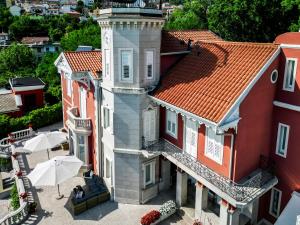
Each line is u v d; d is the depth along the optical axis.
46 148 32.00
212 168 21.72
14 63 83.19
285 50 20.11
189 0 92.44
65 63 30.84
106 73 25.92
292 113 20.25
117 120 25.33
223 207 20.86
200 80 23.00
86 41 75.19
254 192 19.66
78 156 31.91
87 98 30.47
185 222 24.73
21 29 132.25
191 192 27.86
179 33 31.80
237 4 51.59
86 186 29.17
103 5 24.95
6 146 38.47
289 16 51.19
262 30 52.84
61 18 144.38
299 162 20.39
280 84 20.77
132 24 23.08
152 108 25.56
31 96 52.38
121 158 26.16
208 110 19.94
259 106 20.33
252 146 20.70
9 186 34.97
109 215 25.81
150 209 26.39
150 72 25.06
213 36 33.06
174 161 24.11
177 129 24.72
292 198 20.31
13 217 24.67
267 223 23.53
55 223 24.94
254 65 20.47
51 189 29.66
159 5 24.92
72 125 31.73
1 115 44.59
